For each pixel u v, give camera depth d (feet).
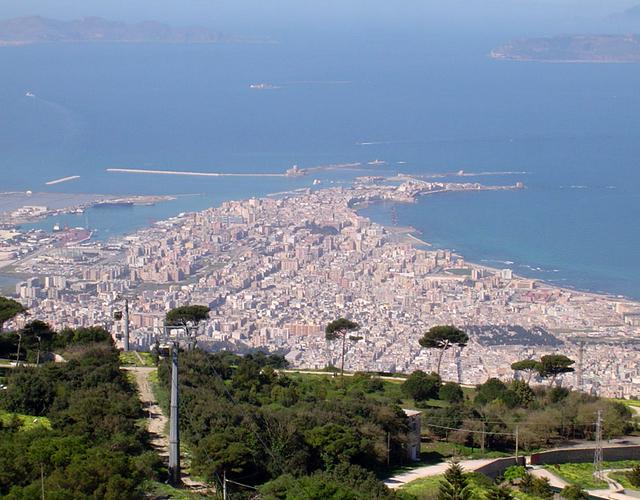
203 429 407.85
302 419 422.41
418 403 538.88
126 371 530.27
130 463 344.08
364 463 412.16
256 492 363.35
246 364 536.42
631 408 579.89
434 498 375.86
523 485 419.54
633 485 442.09
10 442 356.38
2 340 590.96
